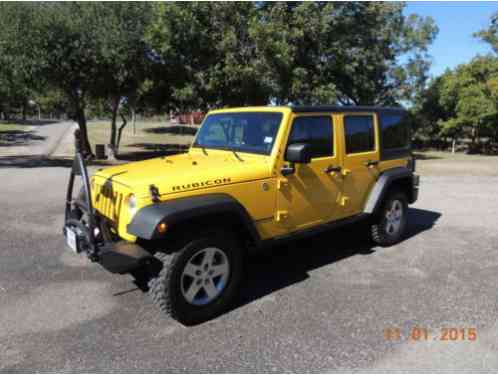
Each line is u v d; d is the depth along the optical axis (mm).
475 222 6781
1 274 4328
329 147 4402
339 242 5648
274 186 3844
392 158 5352
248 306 3742
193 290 3375
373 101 20062
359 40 17469
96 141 28719
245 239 3854
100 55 13891
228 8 13812
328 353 3004
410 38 20969
